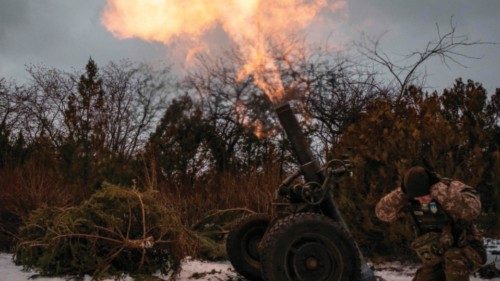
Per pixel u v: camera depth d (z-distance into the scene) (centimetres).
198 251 675
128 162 955
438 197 402
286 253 452
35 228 600
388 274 600
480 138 676
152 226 568
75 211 565
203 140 1180
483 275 594
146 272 566
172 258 567
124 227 571
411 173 409
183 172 993
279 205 520
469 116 711
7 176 852
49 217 601
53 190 782
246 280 562
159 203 597
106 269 540
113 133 1764
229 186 893
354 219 678
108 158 862
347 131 734
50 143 985
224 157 1180
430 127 670
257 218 554
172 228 569
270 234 458
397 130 679
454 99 737
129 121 1877
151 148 972
